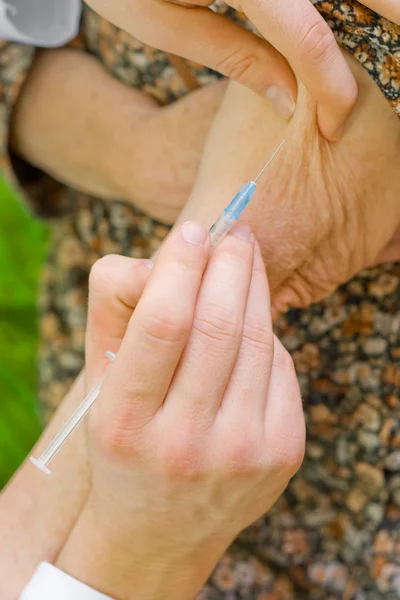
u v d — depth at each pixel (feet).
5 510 2.53
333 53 2.08
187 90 2.69
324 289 2.49
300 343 2.67
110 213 2.91
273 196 2.34
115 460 2.13
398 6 2.09
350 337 2.64
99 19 2.71
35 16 2.66
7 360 4.02
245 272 2.13
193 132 2.61
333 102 2.15
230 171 2.37
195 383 2.09
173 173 2.65
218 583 2.81
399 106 2.18
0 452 3.92
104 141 2.76
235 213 2.17
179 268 2.07
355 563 2.72
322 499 2.76
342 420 2.68
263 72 2.20
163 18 2.17
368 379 2.63
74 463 2.49
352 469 2.68
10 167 2.93
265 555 2.83
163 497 2.17
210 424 2.12
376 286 2.58
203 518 2.22
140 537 2.25
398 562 2.61
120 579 2.32
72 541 2.35
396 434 2.61
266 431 2.18
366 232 2.40
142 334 2.05
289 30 2.06
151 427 2.11
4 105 2.79
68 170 2.88
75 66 2.83
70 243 3.00
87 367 2.30
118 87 2.78
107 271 2.18
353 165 2.31
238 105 2.38
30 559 2.48
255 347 2.15
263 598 2.80
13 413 3.96
